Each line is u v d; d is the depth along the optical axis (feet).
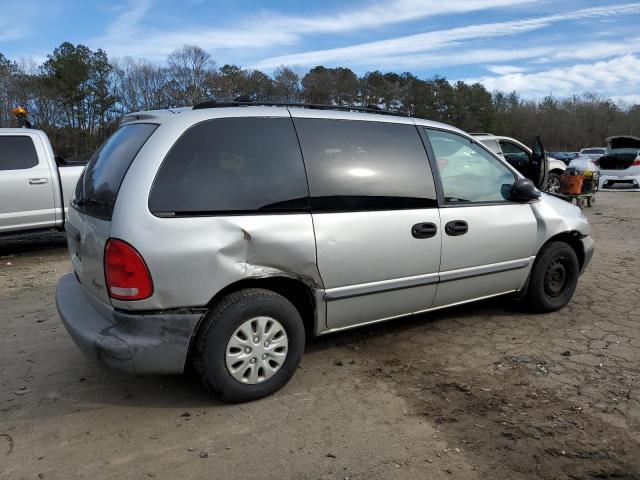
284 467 8.89
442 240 13.19
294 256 10.93
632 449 9.42
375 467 8.89
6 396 11.31
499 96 294.66
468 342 14.21
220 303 10.37
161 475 8.68
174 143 10.23
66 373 12.41
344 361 13.02
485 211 14.15
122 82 188.24
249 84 194.59
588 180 44.91
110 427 10.10
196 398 11.18
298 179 11.22
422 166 13.16
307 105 12.29
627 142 63.62
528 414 10.55
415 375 12.28
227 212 10.33
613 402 11.02
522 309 16.78
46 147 26.30
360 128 12.46
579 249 17.07
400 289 12.67
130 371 9.85
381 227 12.10
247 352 10.66
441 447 9.46
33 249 27.91
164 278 9.69
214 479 8.59
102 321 10.29
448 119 240.12
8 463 8.98
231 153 10.69
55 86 174.09
